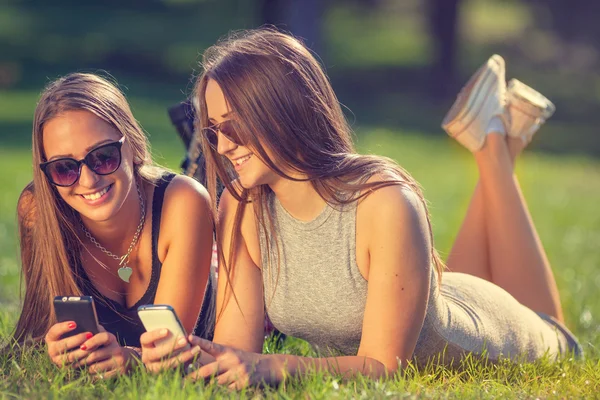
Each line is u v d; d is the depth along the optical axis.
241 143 3.76
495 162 5.38
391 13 47.22
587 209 16.00
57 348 3.81
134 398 3.46
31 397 3.56
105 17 40.47
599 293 7.86
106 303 4.48
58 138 3.98
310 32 29.28
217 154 4.02
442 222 13.18
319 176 3.83
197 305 4.41
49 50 34.53
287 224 4.03
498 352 4.46
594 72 42.22
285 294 4.11
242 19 41.84
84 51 34.81
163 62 34.53
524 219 5.33
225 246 4.24
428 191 17.30
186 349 3.71
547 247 11.20
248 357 3.77
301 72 3.79
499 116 5.43
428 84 36.19
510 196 5.34
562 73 41.34
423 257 3.87
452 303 4.50
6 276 8.16
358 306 4.02
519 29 46.00
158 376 3.67
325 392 3.56
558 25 45.91
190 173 5.31
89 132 3.99
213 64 3.84
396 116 31.66
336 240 3.95
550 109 5.55
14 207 13.20
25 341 4.30
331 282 3.99
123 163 4.08
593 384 4.07
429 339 4.21
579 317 6.45
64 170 3.98
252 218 4.16
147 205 4.36
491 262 5.37
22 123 25.33
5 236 10.61
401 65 38.03
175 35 38.38
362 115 31.41
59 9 41.09
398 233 3.82
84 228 4.32
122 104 4.18
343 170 3.87
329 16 45.19
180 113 5.70
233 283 4.21
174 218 4.32
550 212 15.28
